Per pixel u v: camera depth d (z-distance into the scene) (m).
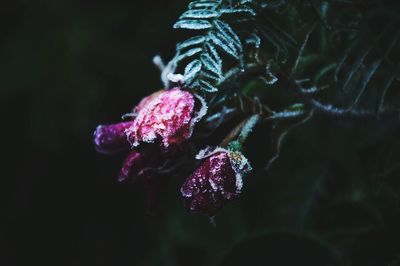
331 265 0.42
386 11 0.38
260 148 0.49
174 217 0.54
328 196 0.48
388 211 0.42
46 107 0.58
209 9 0.34
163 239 0.57
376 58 0.38
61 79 0.58
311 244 0.42
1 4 0.60
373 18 0.38
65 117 0.58
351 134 0.48
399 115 0.39
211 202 0.34
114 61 0.58
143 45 0.58
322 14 0.37
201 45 0.34
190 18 0.34
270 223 0.49
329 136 0.48
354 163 0.48
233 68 0.35
